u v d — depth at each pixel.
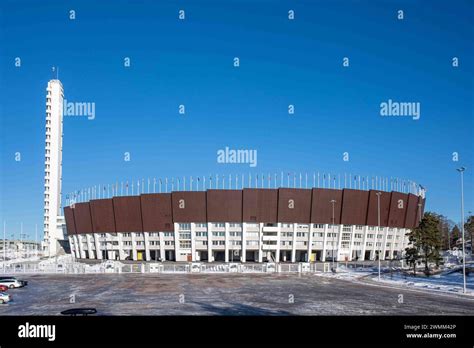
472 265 85.25
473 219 133.12
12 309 38.91
